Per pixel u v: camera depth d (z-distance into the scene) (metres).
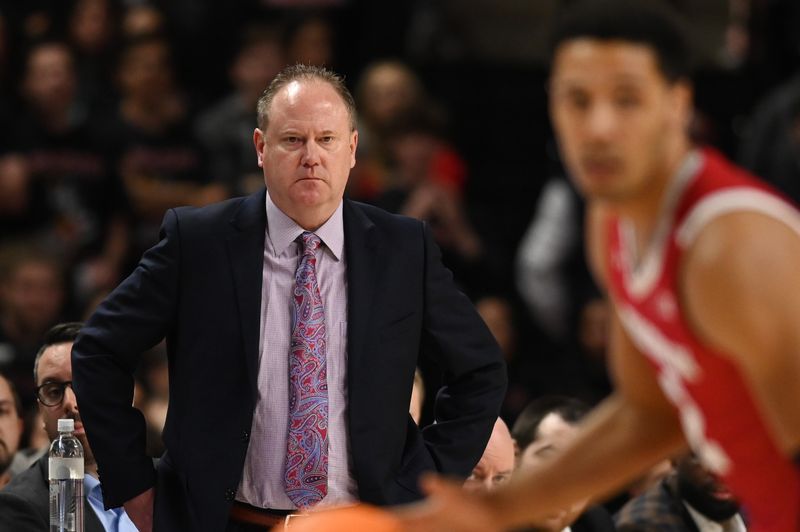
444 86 27.09
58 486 11.52
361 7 26.48
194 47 25.20
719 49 27.31
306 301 11.15
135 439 11.27
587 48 6.22
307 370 11.05
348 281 11.29
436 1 27.23
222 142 23.31
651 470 15.16
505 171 26.80
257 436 11.02
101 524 12.56
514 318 22.88
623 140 6.22
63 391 12.67
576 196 23.52
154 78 23.75
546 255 23.56
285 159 11.10
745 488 7.18
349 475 11.05
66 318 21.47
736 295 6.26
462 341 11.68
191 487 10.97
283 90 11.30
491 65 27.33
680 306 6.59
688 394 7.02
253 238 11.29
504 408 21.30
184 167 23.41
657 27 6.21
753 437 6.91
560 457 7.65
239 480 10.95
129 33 24.03
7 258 21.22
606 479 7.67
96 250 23.12
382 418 11.10
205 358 11.09
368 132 23.02
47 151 23.38
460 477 11.49
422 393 13.29
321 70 11.56
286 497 10.93
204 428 11.02
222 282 11.16
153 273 11.19
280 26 24.30
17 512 11.96
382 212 11.74
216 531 10.88
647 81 6.21
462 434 11.56
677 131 6.46
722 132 26.70
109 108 23.72
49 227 23.17
